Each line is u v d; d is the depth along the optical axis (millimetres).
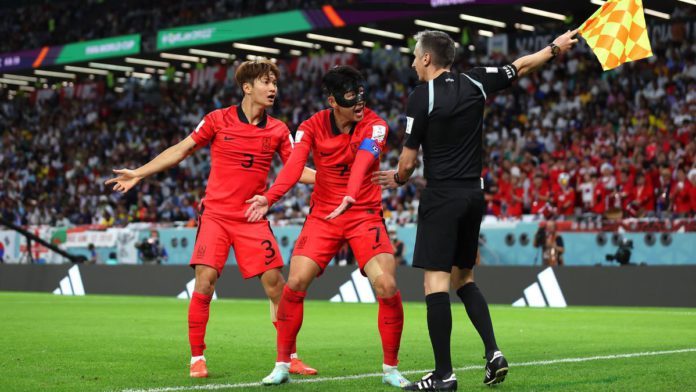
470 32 22656
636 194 16078
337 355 6617
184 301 15586
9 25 32594
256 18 22562
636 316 11078
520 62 4781
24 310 12703
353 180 4797
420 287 15203
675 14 20688
